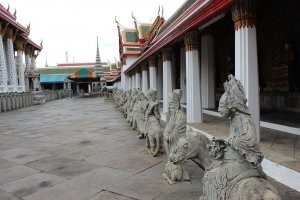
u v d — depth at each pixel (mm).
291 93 11516
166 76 14492
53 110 25828
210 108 14711
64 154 8312
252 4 6844
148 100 8266
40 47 50062
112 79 64938
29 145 9836
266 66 13367
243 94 3170
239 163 3148
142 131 10156
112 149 8711
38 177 6297
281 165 5215
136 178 5980
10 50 33125
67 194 5281
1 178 6312
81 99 46344
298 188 4801
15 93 29234
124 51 32906
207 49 14648
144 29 31719
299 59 10992
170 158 4582
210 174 3498
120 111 21141
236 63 7211
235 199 2941
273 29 12477
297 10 10766
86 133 11961
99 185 5664
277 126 8680
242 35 7000
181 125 5926
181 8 15039
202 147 4531
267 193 2846
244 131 3055
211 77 14852
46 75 72312
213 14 8070
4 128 14531
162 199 4867
